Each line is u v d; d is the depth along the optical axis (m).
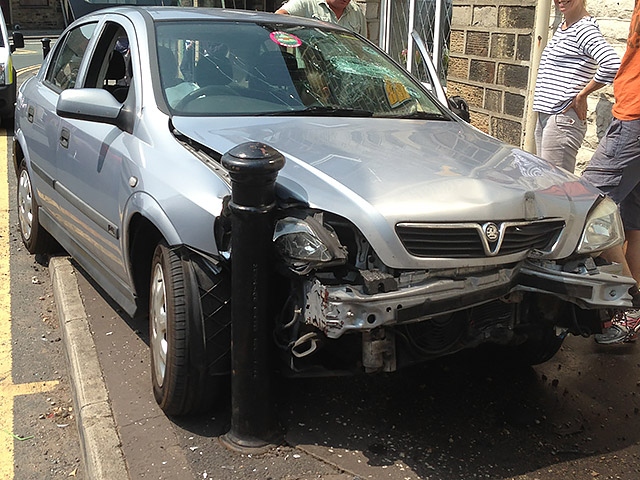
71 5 10.68
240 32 4.27
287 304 2.96
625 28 5.70
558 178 3.44
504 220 2.97
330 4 6.50
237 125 3.60
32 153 5.23
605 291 3.13
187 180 3.17
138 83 3.82
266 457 3.08
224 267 3.08
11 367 4.21
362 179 2.98
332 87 4.20
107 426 3.28
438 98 4.61
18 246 6.15
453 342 3.25
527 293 3.34
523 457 3.18
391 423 3.39
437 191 2.95
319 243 2.74
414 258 2.81
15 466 3.35
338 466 3.03
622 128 4.49
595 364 4.14
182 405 3.24
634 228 4.76
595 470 3.11
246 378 3.03
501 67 7.32
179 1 11.32
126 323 4.39
